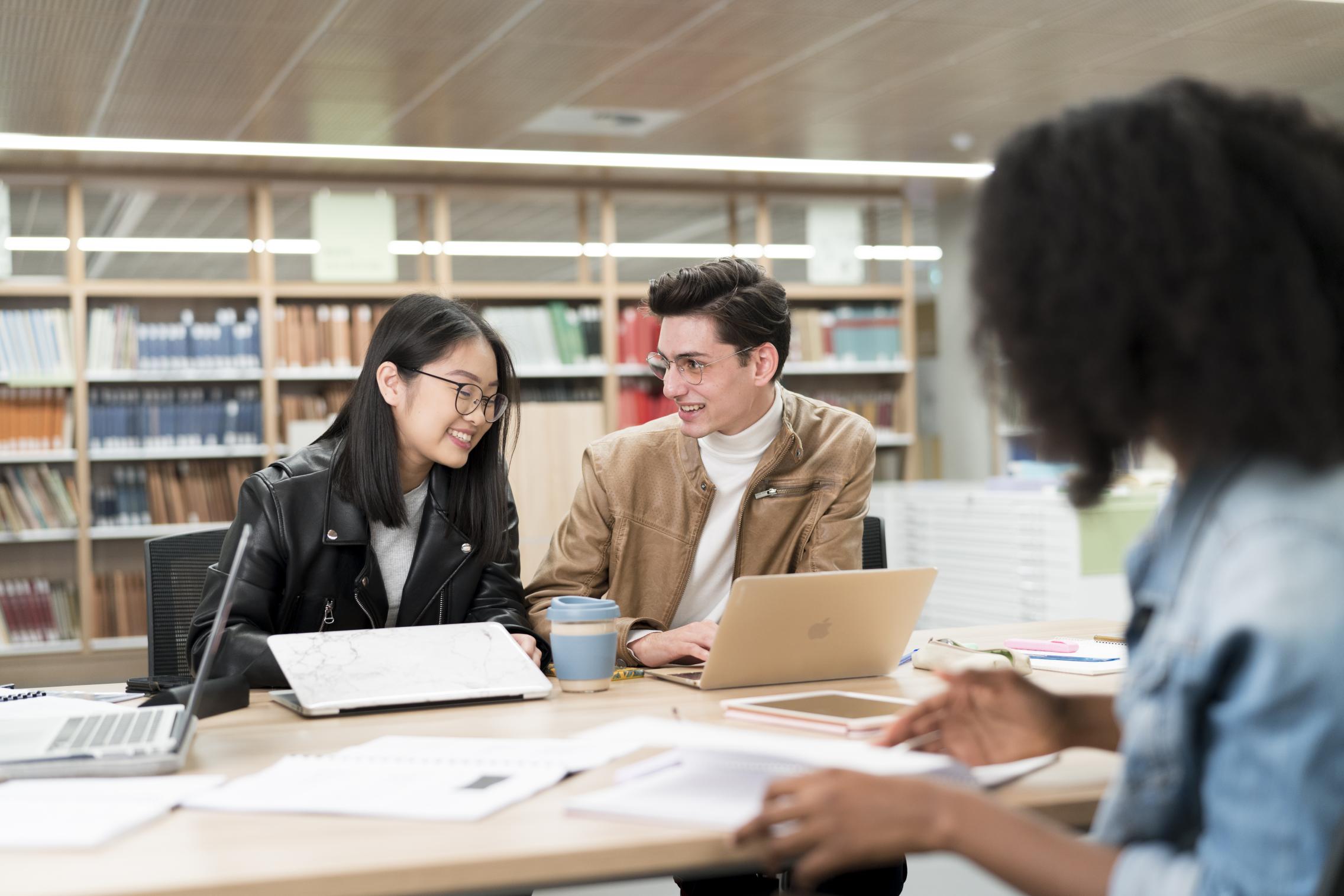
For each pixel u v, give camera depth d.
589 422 6.54
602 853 0.96
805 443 2.35
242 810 1.09
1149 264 0.81
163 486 6.00
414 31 4.53
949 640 2.13
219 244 7.12
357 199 6.29
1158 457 0.92
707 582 2.32
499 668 1.68
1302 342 0.79
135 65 4.78
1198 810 0.85
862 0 4.36
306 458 2.06
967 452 7.72
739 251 7.30
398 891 0.92
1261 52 5.15
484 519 2.10
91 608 5.84
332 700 1.55
